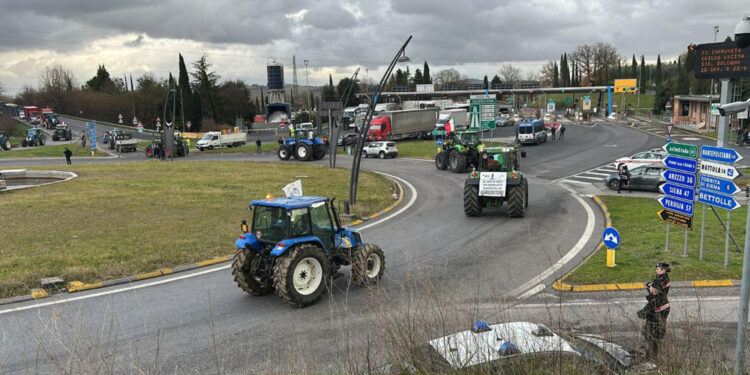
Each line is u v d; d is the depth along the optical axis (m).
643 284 11.30
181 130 86.50
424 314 6.79
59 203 22.61
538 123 53.12
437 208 22.19
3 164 43.78
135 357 8.30
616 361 6.18
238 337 9.15
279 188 27.47
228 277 12.86
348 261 11.78
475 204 19.14
